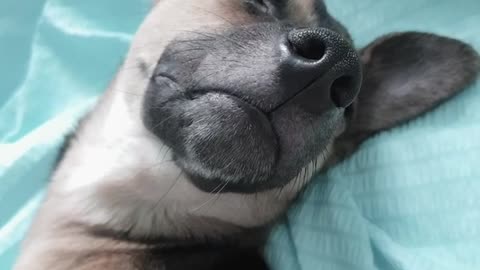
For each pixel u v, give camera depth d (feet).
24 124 0.92
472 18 0.64
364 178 0.60
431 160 0.56
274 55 0.42
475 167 0.53
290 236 0.62
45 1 0.98
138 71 0.57
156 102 0.50
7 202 0.81
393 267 0.52
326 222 0.59
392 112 0.61
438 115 0.59
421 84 0.60
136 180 0.57
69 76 0.95
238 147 0.43
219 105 0.43
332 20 0.60
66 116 0.85
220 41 0.47
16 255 0.69
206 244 0.60
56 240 0.58
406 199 0.56
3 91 0.97
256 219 0.61
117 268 0.54
